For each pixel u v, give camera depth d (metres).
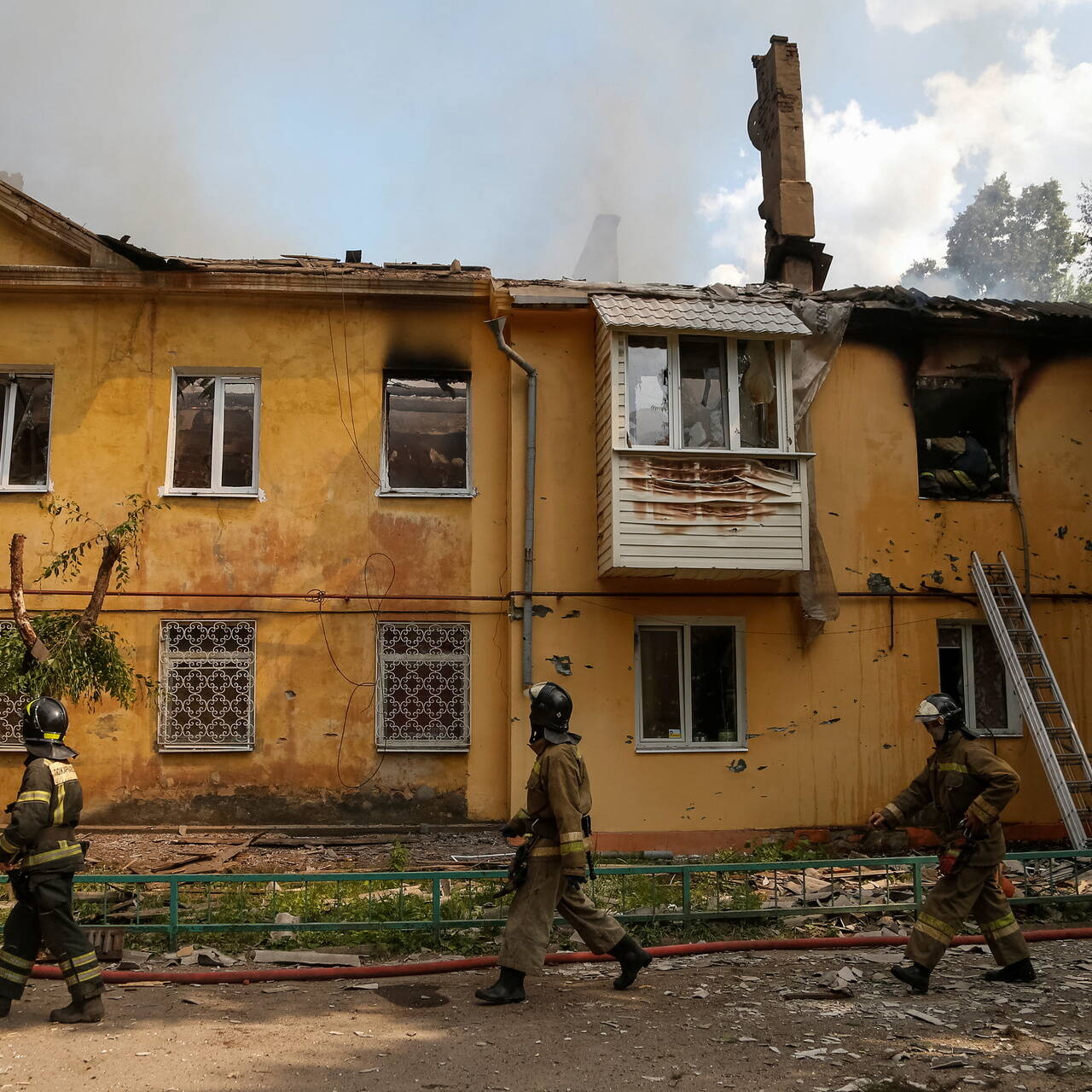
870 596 12.37
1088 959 7.26
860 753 12.11
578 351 12.34
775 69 15.55
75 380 12.12
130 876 7.17
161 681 11.72
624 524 11.24
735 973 6.77
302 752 11.76
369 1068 4.96
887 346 12.84
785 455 11.52
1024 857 8.35
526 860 6.21
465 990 6.34
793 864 8.01
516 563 11.94
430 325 12.50
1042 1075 4.92
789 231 15.00
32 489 11.94
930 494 12.90
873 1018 5.79
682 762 11.84
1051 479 12.94
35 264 12.25
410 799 11.79
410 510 12.25
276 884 8.23
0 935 7.46
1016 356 13.06
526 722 11.65
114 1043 5.31
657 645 12.27
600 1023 5.68
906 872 10.43
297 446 12.21
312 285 12.20
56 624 10.00
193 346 12.27
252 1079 4.81
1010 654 11.79
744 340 11.82
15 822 5.59
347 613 12.02
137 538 11.90
